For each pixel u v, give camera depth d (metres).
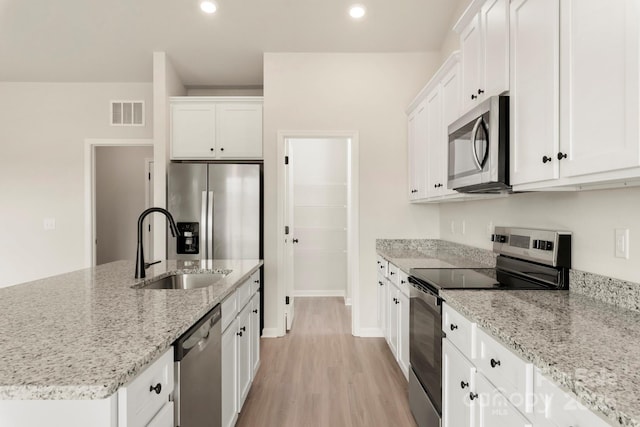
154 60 3.65
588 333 1.09
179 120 3.82
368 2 3.07
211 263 2.61
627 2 0.98
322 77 3.64
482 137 1.70
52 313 1.27
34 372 0.80
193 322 1.23
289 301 3.87
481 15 1.91
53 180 4.20
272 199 3.64
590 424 0.76
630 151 0.97
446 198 2.56
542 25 1.36
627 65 0.98
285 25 3.30
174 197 3.58
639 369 0.84
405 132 3.65
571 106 1.21
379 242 3.64
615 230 1.44
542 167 1.37
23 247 4.19
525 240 1.98
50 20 3.23
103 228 5.44
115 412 0.81
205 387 1.42
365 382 2.63
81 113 4.21
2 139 4.18
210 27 3.33
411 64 3.65
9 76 4.05
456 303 1.48
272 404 2.33
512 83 1.59
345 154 5.34
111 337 1.03
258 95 4.40
